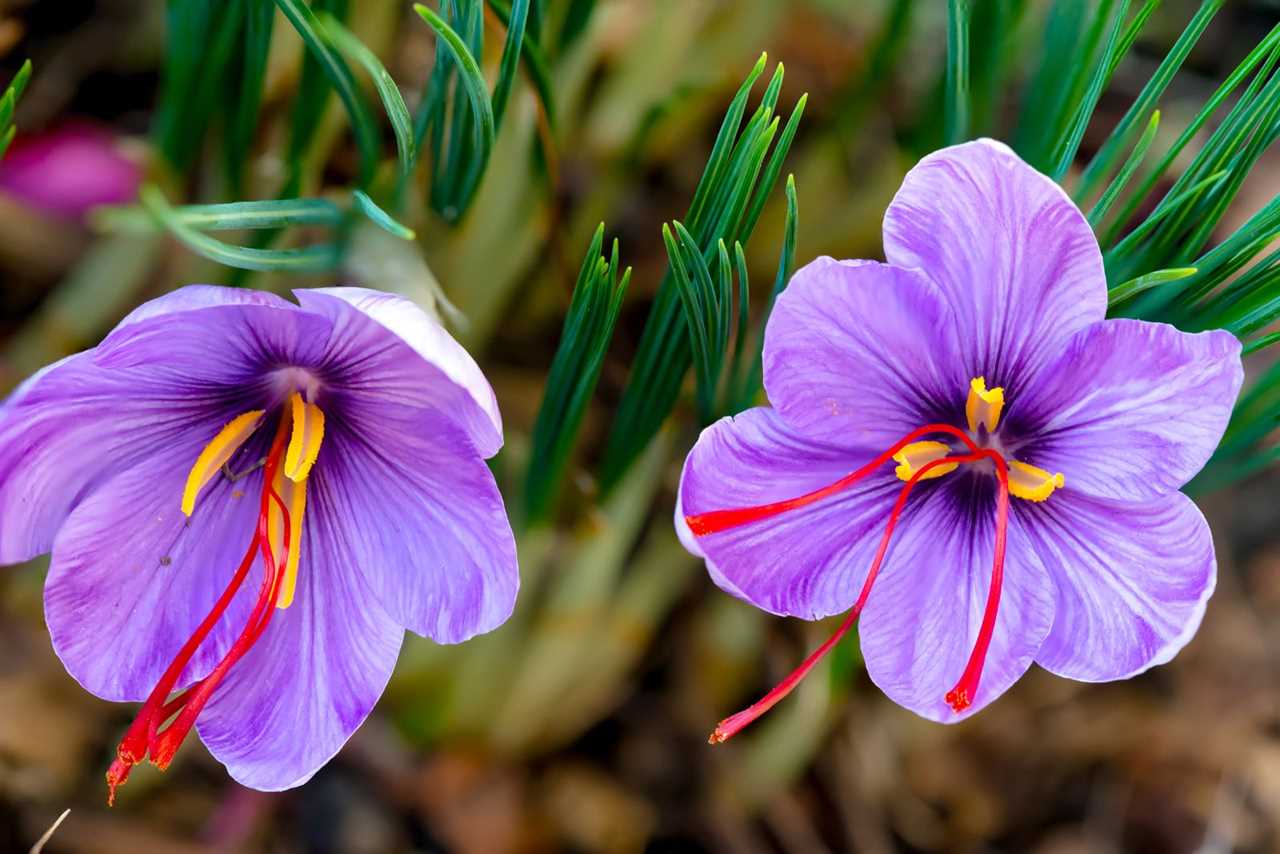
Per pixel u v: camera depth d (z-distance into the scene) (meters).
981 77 0.43
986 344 0.39
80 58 0.47
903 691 0.39
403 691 0.44
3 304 0.46
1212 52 0.52
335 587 0.39
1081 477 0.39
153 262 0.44
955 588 0.39
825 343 0.38
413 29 0.47
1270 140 0.39
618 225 0.48
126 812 0.45
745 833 0.47
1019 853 0.48
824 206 0.47
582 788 0.46
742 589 0.39
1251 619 0.50
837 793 0.47
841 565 0.39
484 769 0.46
